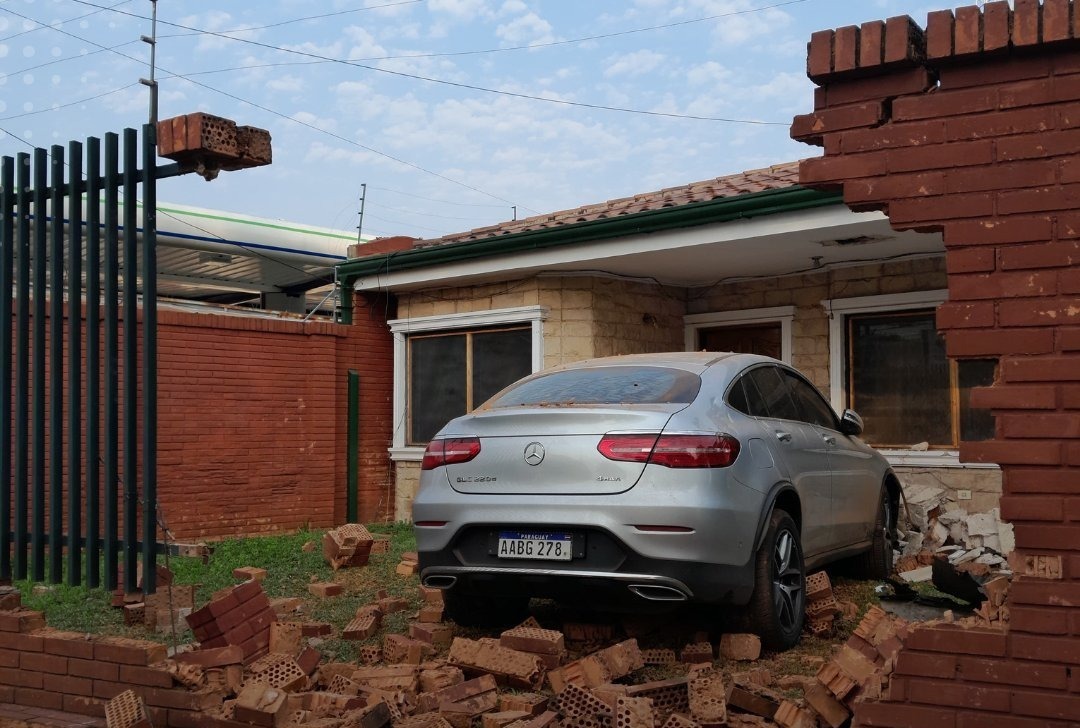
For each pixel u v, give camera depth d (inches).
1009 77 131.8
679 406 213.5
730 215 375.6
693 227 388.8
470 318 477.7
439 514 219.3
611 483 202.7
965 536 349.4
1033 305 128.0
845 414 290.8
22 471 197.6
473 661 199.8
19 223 198.4
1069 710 123.8
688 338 486.3
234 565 357.4
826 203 354.6
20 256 197.6
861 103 140.9
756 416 240.4
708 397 222.5
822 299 438.3
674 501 197.9
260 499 454.6
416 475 500.4
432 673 193.9
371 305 515.2
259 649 211.8
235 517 445.1
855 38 139.0
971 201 132.6
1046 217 128.2
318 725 161.9
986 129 132.4
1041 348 127.3
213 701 175.8
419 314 505.4
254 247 655.8
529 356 463.5
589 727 171.0
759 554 214.7
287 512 463.8
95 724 176.1
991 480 382.3
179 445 428.8
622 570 200.1
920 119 136.7
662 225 392.2
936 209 134.6
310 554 380.5
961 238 132.6
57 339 190.7
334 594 299.9
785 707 167.0
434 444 226.7
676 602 202.5
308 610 279.3
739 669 207.6
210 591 309.6
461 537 217.2
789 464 237.1
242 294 762.2
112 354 180.4
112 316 180.1
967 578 237.3
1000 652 128.0
